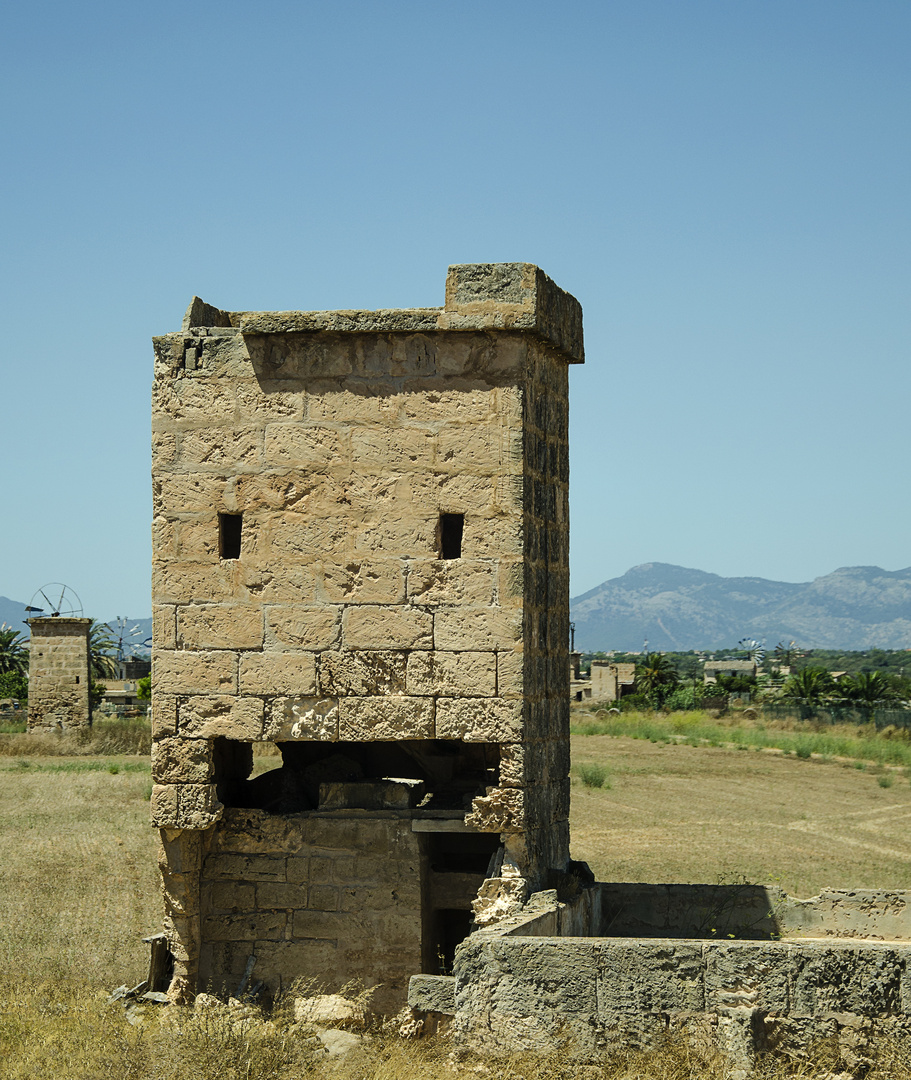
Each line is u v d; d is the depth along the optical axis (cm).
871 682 8406
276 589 1205
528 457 1195
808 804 3688
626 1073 868
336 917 1225
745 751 5497
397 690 1180
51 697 5344
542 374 1256
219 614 1212
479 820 1170
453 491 1180
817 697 8512
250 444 1217
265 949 1235
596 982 900
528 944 917
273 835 1241
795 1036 867
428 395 1191
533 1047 903
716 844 2850
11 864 2412
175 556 1223
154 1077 966
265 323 1206
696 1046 869
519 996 913
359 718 1184
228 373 1225
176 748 1215
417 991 1024
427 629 1177
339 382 1205
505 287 1172
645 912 1325
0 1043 1126
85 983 1384
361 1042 1083
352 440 1200
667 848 2775
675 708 8450
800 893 2162
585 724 6900
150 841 2712
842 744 5366
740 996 878
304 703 1195
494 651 1162
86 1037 1105
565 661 1347
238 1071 967
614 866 2488
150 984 1253
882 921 1262
